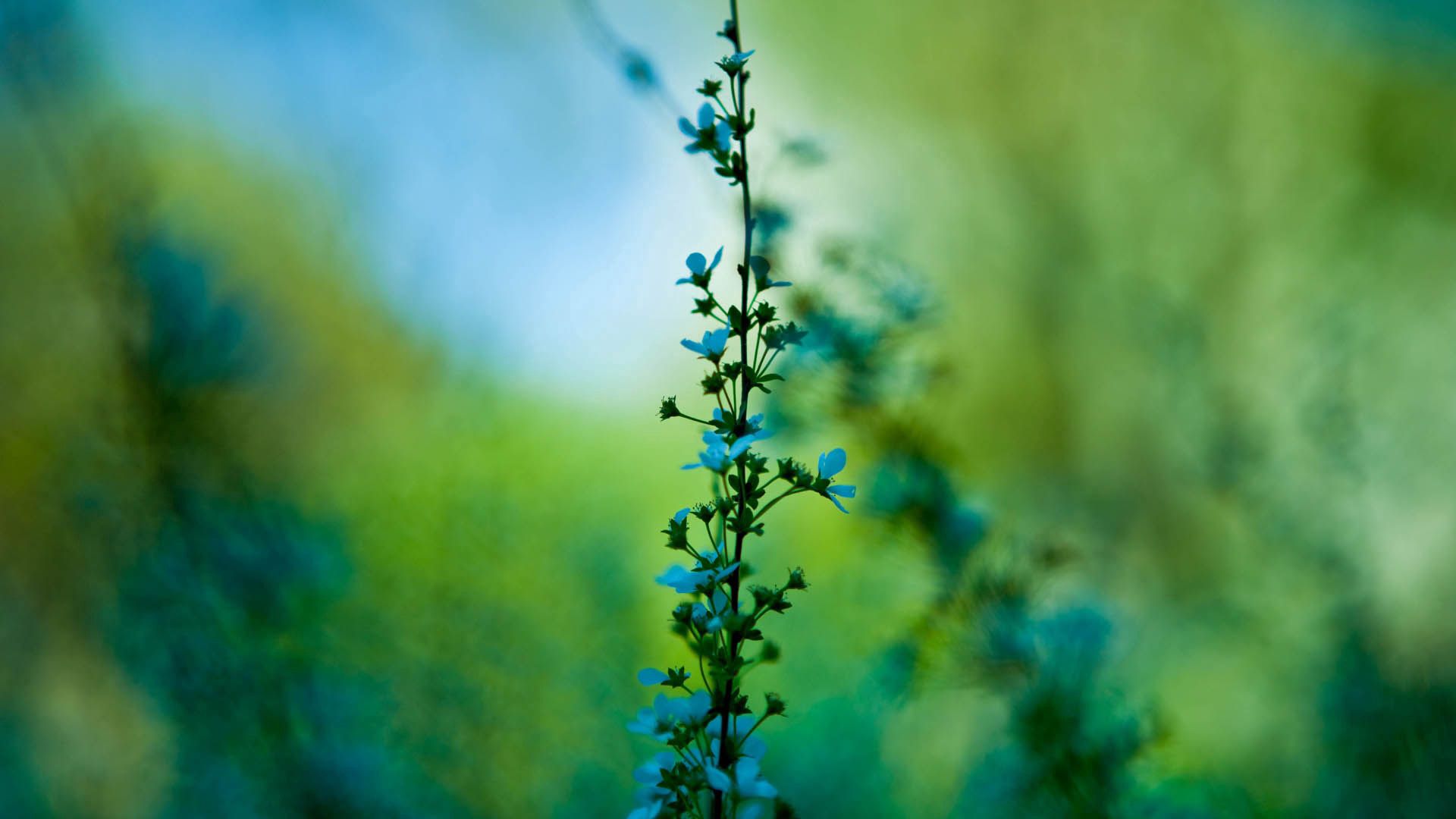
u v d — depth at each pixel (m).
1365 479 0.68
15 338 0.71
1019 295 1.32
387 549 0.70
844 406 0.50
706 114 0.42
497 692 0.67
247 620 0.55
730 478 0.41
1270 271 1.18
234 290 0.56
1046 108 1.41
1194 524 0.88
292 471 0.71
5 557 0.72
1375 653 0.61
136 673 0.55
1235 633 0.71
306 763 0.55
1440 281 1.03
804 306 0.50
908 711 0.64
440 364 0.97
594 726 0.68
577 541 0.75
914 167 1.44
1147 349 0.86
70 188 0.57
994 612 0.50
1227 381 0.81
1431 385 0.78
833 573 0.71
